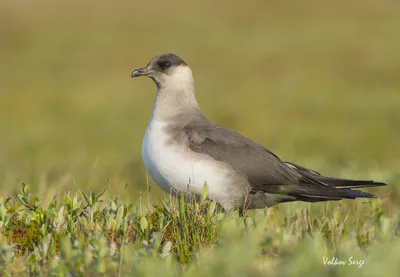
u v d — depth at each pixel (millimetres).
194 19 36062
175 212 7031
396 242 6309
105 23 35219
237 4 39000
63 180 10508
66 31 33312
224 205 7949
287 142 16453
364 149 16109
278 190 8148
